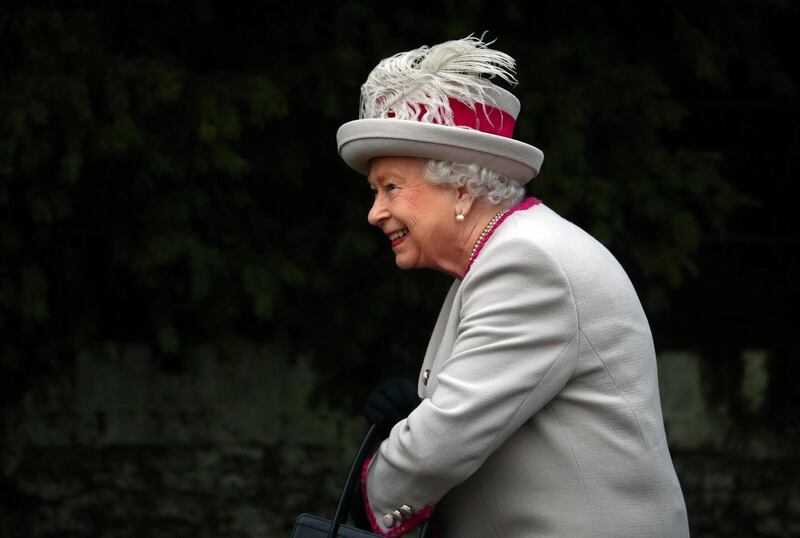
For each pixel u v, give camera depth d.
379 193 3.91
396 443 3.62
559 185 7.81
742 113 10.08
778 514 9.62
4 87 7.25
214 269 7.91
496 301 3.61
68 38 7.27
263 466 9.02
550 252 3.59
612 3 8.73
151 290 8.46
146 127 7.62
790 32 9.88
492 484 3.73
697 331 10.00
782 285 10.20
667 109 8.23
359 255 8.47
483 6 8.26
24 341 8.72
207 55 8.30
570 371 3.59
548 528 3.64
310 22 8.12
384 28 7.97
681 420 9.50
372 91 3.84
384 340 9.12
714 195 8.67
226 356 8.73
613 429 3.62
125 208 8.01
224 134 7.44
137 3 7.94
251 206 8.61
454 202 3.80
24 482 8.82
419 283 8.65
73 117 7.23
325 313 8.88
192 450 8.95
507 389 3.51
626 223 8.63
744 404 9.61
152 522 8.91
